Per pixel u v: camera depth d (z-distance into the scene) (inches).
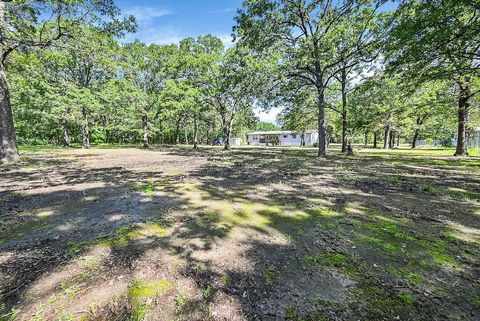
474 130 872.3
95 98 906.1
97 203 172.7
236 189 220.1
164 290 75.2
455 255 97.6
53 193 201.0
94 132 1310.3
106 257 95.7
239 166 392.2
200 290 75.3
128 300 70.2
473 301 70.2
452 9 268.1
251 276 83.2
